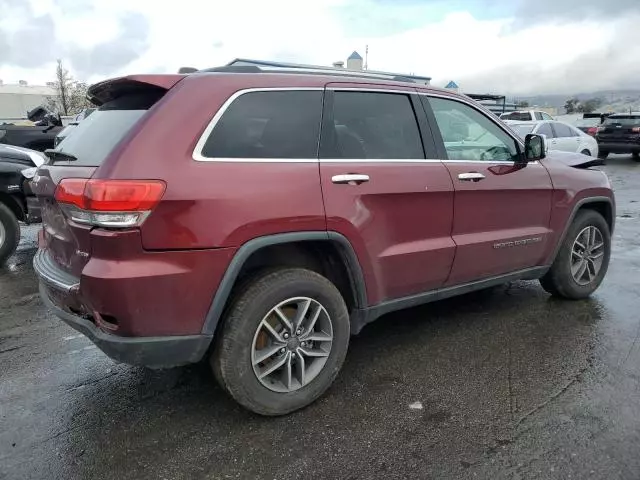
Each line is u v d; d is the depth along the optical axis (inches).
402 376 132.2
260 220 104.0
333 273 126.0
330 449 103.2
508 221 155.1
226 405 119.9
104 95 120.3
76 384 130.9
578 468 95.8
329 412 116.3
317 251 123.3
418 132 137.1
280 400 112.9
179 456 101.7
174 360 101.9
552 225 168.7
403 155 132.6
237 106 108.1
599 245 187.3
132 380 132.6
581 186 175.2
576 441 103.6
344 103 124.6
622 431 106.6
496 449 101.8
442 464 97.9
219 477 95.7
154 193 93.9
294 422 112.8
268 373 111.5
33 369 139.4
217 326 107.2
